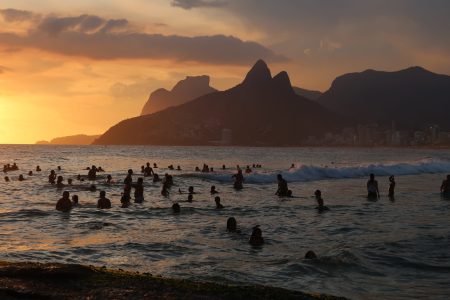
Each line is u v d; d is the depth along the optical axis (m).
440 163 64.38
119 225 19.38
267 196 31.67
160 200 29.00
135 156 123.69
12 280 8.01
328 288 10.71
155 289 7.88
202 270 12.12
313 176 48.28
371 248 14.87
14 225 19.00
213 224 19.91
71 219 20.80
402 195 32.91
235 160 107.94
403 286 10.96
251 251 14.61
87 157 112.44
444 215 22.81
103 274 8.57
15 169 59.41
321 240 16.45
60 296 7.38
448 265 12.88
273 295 7.84
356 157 134.12
